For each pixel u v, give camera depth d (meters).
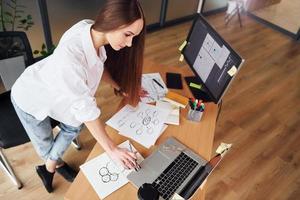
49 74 1.09
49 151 1.60
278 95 2.97
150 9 3.54
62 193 1.83
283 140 2.47
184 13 4.03
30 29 2.66
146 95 1.52
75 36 1.05
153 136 1.30
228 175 2.11
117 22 0.90
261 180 2.12
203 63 1.60
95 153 1.19
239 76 3.15
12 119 1.60
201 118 1.44
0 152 1.78
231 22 4.27
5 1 2.38
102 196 1.05
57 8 2.71
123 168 1.15
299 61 3.57
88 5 2.92
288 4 4.56
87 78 1.10
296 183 2.14
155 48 3.38
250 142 2.40
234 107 2.73
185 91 1.60
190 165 1.19
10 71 1.61
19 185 1.81
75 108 1.05
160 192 1.07
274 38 4.01
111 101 2.53
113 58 1.28
